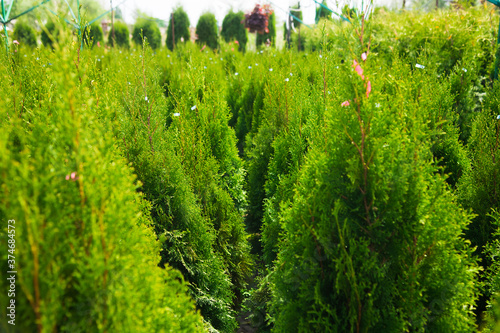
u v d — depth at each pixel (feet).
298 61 29.19
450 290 6.97
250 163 17.74
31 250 4.51
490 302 8.24
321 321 6.50
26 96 11.11
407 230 6.86
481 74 20.40
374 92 6.98
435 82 13.60
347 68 7.07
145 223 9.20
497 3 15.64
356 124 7.00
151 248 7.81
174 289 6.88
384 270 6.68
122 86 15.11
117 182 5.97
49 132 6.84
